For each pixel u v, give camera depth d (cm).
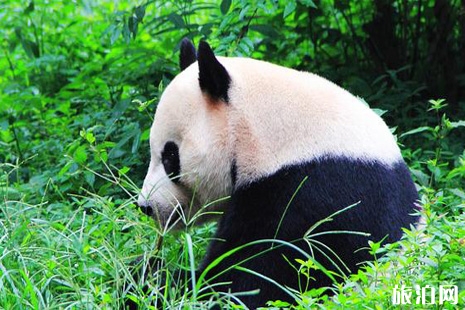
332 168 868
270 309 757
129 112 1416
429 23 1558
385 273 777
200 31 1362
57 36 1753
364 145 884
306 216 862
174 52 1359
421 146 1312
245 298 871
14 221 1038
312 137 884
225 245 901
